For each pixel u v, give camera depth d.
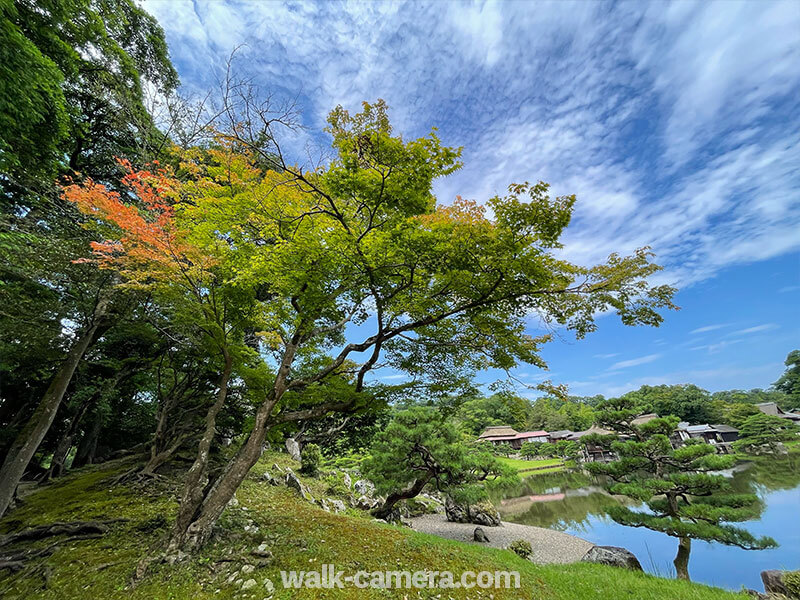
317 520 9.79
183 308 8.97
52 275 8.95
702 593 7.59
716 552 16.92
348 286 7.89
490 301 7.21
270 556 6.81
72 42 11.35
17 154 8.96
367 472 18.06
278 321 9.08
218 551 6.93
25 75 7.83
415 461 18.44
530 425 73.75
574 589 7.24
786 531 17.92
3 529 8.35
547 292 6.92
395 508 19.94
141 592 5.65
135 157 12.87
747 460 39.69
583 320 7.45
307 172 7.28
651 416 44.59
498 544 18.14
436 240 6.55
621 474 16.55
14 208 10.41
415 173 5.92
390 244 6.57
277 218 7.96
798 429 40.47
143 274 7.61
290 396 9.99
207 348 10.28
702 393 61.28
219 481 7.69
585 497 30.59
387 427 18.75
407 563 7.38
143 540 7.52
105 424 19.00
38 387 15.55
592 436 20.81
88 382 14.88
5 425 15.84
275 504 11.22
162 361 13.84
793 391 67.31
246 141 6.21
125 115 12.03
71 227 10.01
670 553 17.55
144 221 7.07
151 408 19.12
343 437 21.80
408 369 9.77
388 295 8.05
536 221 5.83
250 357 11.20
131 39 13.66
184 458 14.88
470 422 64.62
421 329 8.88
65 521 8.40
